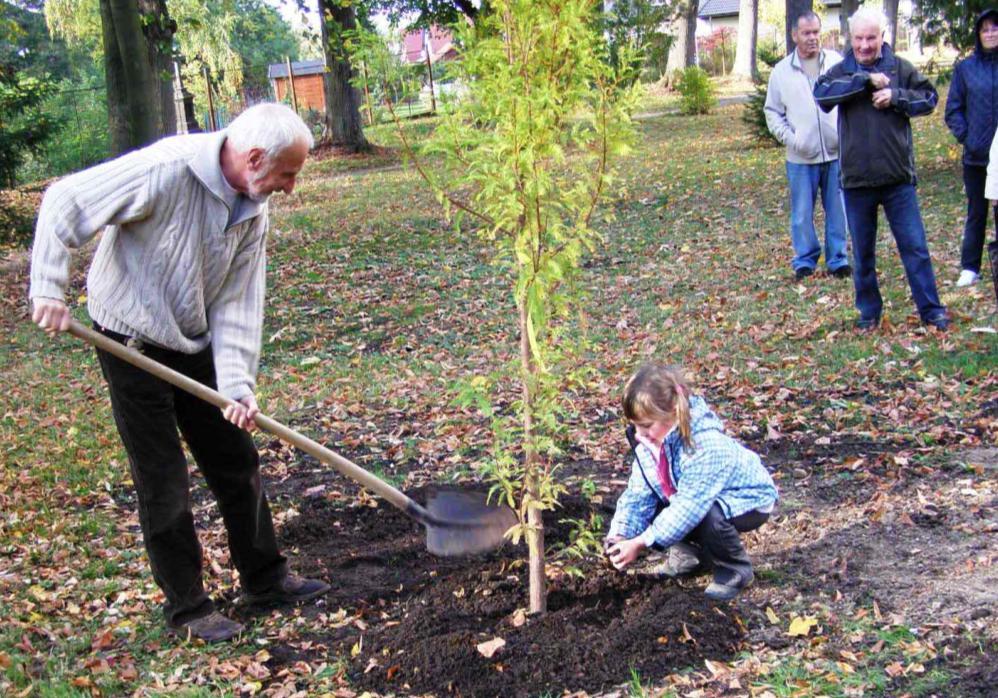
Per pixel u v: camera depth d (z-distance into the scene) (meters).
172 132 18.52
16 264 15.92
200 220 3.73
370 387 7.77
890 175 7.20
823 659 3.51
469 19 3.67
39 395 8.45
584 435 6.21
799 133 9.16
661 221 13.45
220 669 3.84
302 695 3.66
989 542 4.26
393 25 3.88
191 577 4.12
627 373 7.29
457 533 4.18
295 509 5.52
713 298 9.19
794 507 4.87
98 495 5.96
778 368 7.03
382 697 3.62
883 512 4.62
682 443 3.91
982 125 8.06
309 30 20.27
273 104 3.66
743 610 3.94
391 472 6.06
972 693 3.21
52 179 30.78
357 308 10.61
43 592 4.59
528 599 4.23
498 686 3.59
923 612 3.75
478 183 3.96
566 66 3.48
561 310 3.71
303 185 23.25
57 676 3.87
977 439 5.43
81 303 12.19
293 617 4.29
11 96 18.55
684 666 3.58
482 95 3.48
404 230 14.95
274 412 7.34
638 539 3.98
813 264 9.52
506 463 3.95
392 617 4.25
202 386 3.80
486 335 9.07
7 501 5.89
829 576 4.12
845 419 5.95
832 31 47.62
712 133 25.41
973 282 8.42
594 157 3.53
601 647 3.70
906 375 6.52
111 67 16.62
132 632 4.20
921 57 47.16
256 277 4.03
